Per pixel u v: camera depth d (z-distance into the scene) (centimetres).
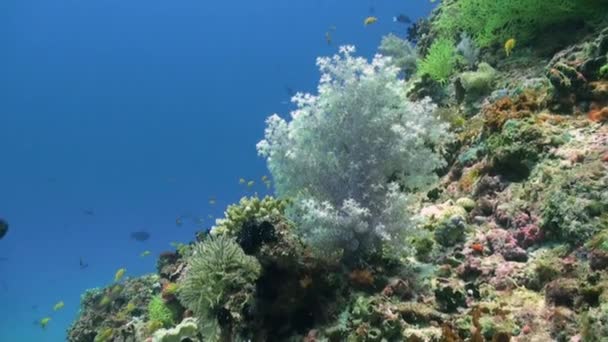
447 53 930
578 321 344
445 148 679
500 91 727
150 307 854
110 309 1077
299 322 447
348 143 500
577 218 416
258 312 452
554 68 609
